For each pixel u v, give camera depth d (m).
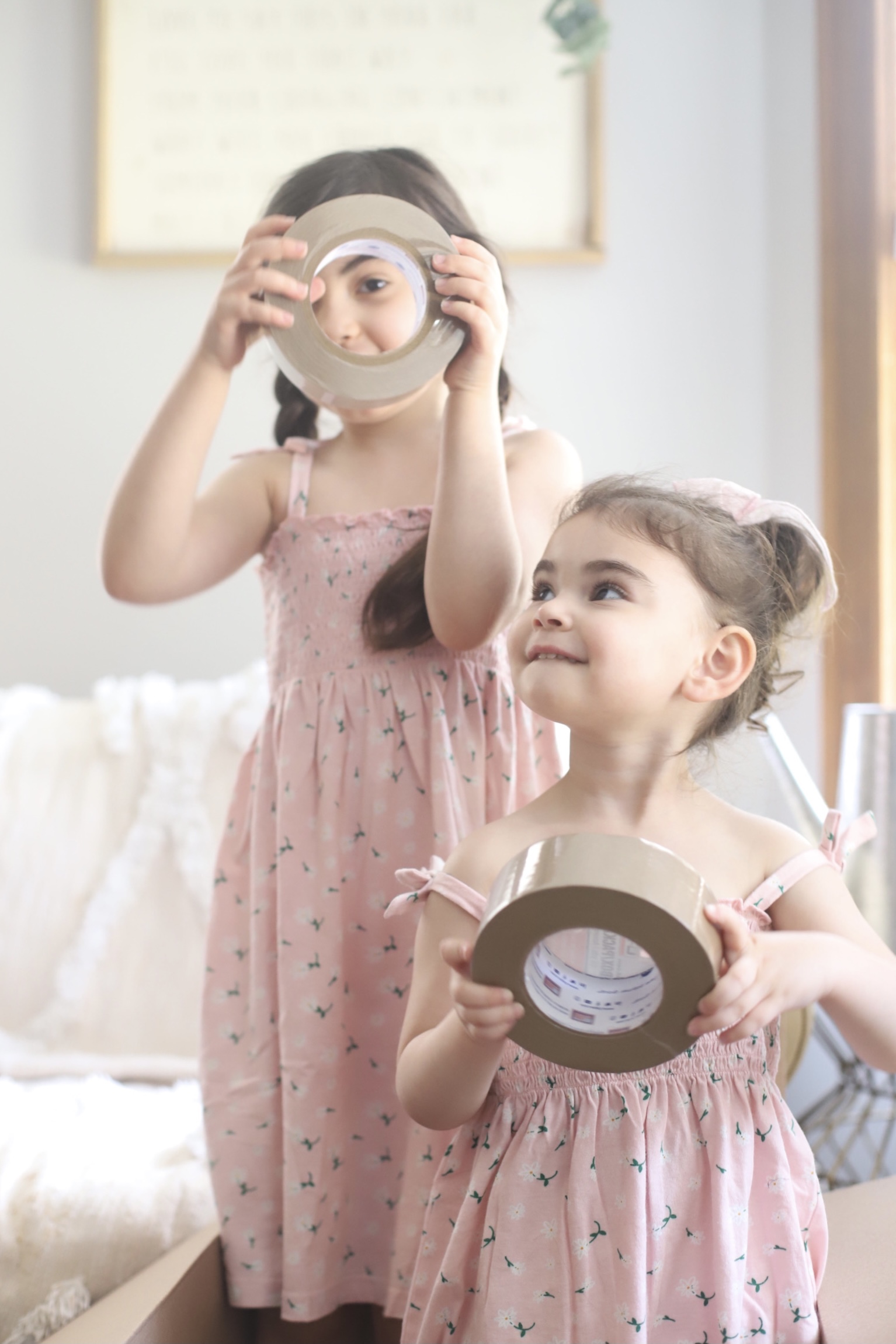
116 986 1.39
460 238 0.85
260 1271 0.95
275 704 1.03
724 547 0.74
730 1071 0.70
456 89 1.95
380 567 1.00
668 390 1.94
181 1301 0.87
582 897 0.54
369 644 0.98
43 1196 0.99
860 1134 1.62
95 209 1.95
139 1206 0.99
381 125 1.95
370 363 0.81
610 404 1.94
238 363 0.94
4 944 1.41
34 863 1.44
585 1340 0.65
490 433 0.87
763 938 0.62
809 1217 0.71
